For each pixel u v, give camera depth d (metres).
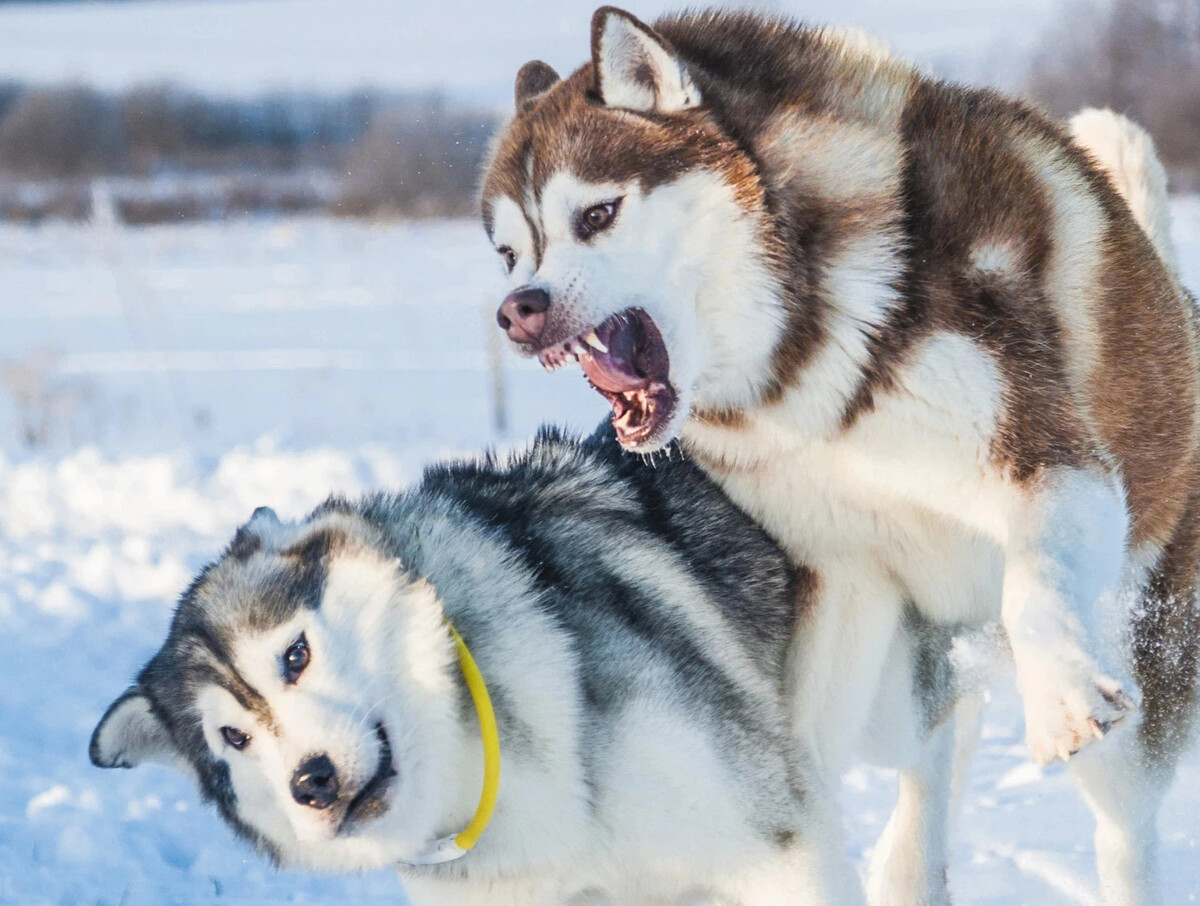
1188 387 3.59
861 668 3.62
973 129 3.29
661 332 3.14
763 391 3.24
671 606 3.38
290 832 3.14
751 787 3.16
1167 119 20.81
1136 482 3.50
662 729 3.08
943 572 3.52
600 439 3.78
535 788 3.04
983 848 4.10
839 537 3.49
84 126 37.12
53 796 4.35
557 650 3.11
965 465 3.20
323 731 2.95
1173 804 4.12
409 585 3.10
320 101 40.03
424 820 3.08
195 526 8.02
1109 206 3.50
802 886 3.18
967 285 3.13
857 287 3.10
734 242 3.14
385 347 14.31
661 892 3.26
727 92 3.21
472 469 3.68
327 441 9.76
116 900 3.74
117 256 13.08
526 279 3.27
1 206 31.20
